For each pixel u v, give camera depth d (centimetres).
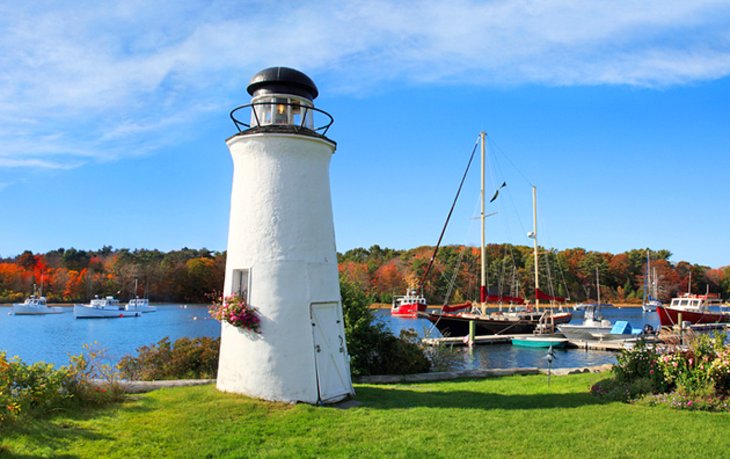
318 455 763
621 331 3781
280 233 1101
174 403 1027
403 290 8562
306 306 1091
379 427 905
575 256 10831
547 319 4272
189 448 780
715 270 10869
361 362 1705
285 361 1062
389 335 1822
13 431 794
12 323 6322
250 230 1116
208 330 5462
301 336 1077
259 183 1123
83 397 991
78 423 876
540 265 9131
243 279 1142
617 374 1238
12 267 10075
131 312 7562
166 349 1587
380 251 11550
